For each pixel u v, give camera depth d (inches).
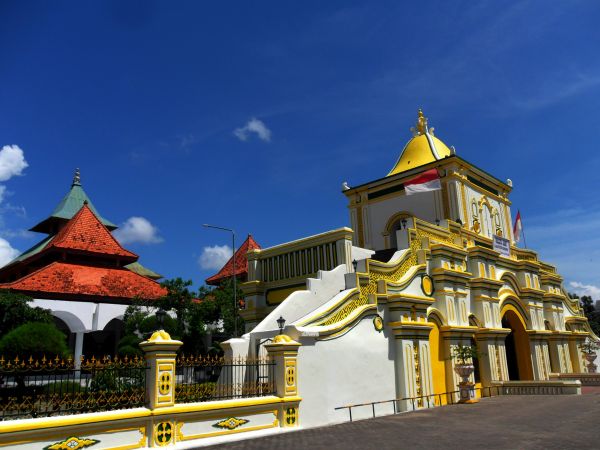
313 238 800.9
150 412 395.9
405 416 613.3
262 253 881.5
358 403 597.9
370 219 1190.9
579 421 539.5
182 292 1121.4
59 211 1676.9
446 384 779.4
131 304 1182.9
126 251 1371.8
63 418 349.7
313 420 531.8
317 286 691.4
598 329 2524.6
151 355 413.4
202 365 464.1
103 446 368.5
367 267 682.2
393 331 689.0
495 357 904.9
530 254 1202.6
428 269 810.2
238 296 1219.9
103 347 1360.7
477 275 914.7
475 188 1133.7
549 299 1186.0
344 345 598.5
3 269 1549.0
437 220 1064.8
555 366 1151.6
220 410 443.5
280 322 559.8
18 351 506.3
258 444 425.1
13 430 324.5
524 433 471.8
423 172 1105.4
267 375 564.4
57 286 1133.7
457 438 450.6
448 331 789.2
